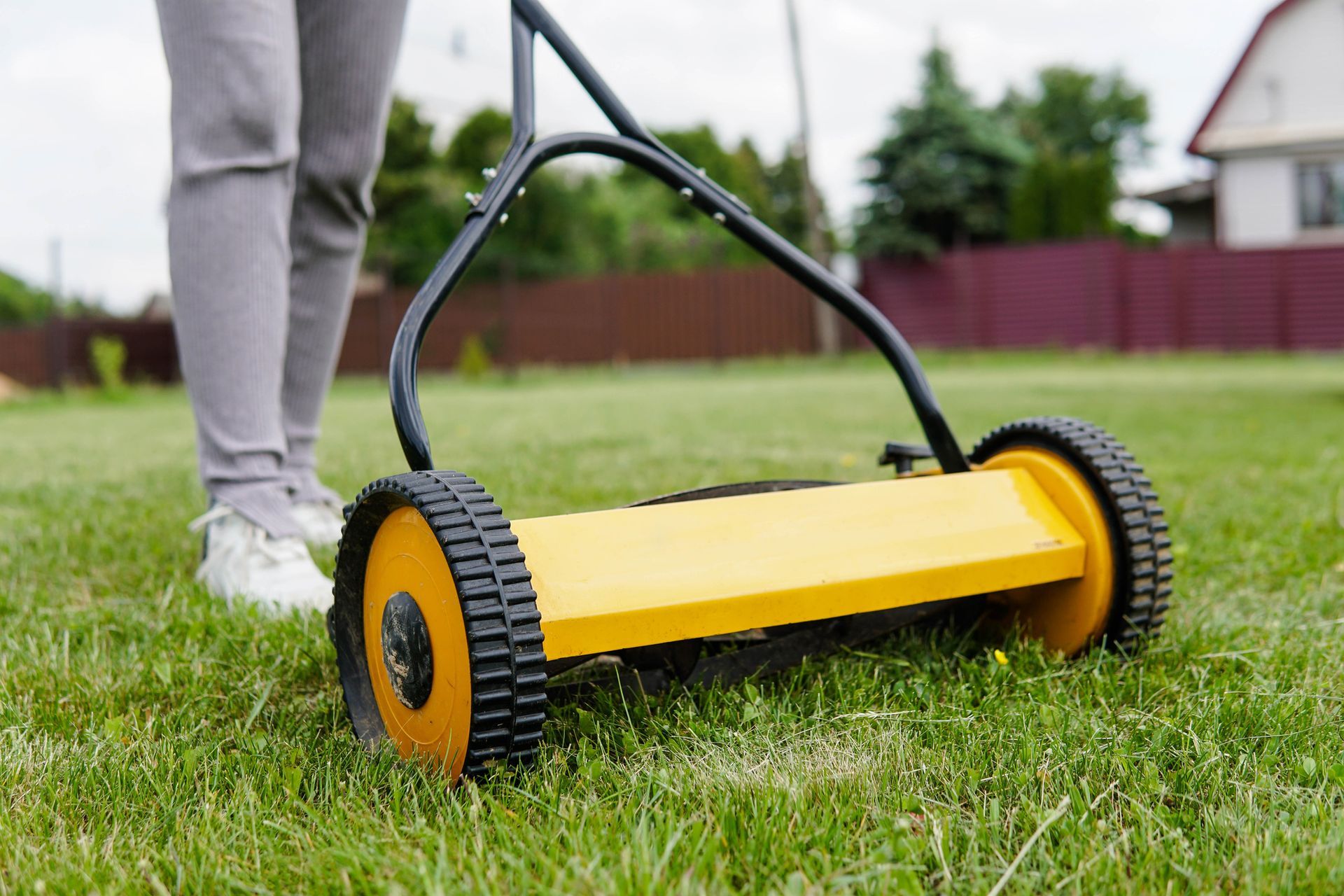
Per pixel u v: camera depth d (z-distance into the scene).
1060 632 1.30
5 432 5.83
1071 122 36.22
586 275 16.80
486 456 3.58
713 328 15.65
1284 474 3.03
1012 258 15.27
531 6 1.39
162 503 2.71
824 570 1.07
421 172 18.80
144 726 1.17
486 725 0.90
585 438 4.32
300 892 0.81
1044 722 1.08
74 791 1.00
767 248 1.41
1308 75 14.57
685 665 1.22
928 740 1.08
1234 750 1.05
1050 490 1.27
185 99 1.67
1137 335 14.54
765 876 0.81
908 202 18.11
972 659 1.37
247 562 1.71
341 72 1.86
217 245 1.68
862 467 3.21
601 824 0.87
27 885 0.82
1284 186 14.80
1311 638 1.44
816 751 1.05
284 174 1.74
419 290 1.20
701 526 1.07
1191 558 1.91
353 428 5.33
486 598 0.89
